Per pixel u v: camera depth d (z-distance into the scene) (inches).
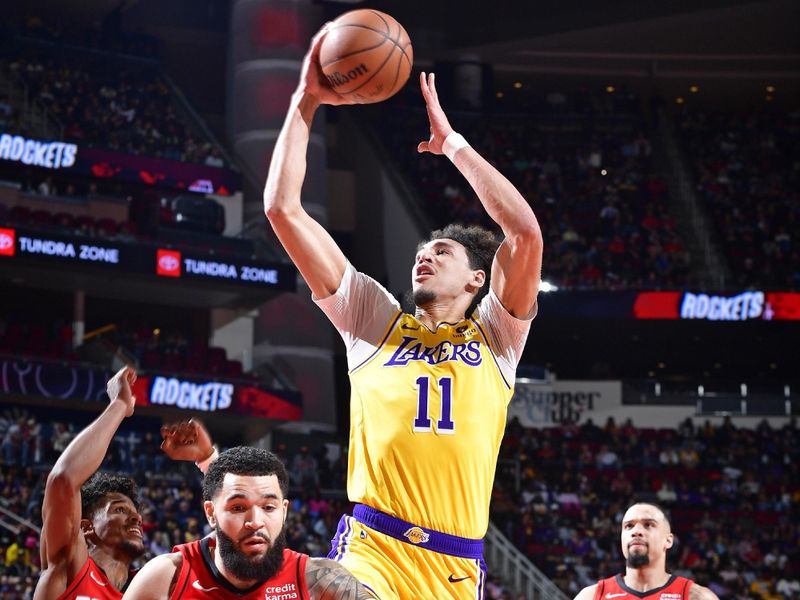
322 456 1148.5
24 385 1010.7
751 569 1104.2
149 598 158.4
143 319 1268.5
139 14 1424.7
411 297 194.1
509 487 1192.2
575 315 1275.8
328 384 1270.9
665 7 1437.0
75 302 1170.6
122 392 200.8
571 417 1325.0
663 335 1318.9
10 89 1221.7
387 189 1450.5
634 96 1566.2
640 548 293.0
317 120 1322.6
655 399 1328.7
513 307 178.7
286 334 1255.5
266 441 1213.1
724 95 1635.1
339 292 178.5
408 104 1531.7
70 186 1152.8
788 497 1211.9
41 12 1386.6
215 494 156.3
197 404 1091.3
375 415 173.6
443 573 169.3
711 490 1216.2
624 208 1440.7
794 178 1505.9
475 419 173.2
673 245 1398.9
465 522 171.8
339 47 174.9
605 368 1401.3
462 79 1528.1
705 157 1531.7
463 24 1519.4
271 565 156.3
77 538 202.4
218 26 1446.9
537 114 1535.4
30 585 757.9
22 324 1098.1
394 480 170.6
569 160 1496.1
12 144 1097.4
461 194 1455.5
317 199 1305.4
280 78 1339.8
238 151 1333.7
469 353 176.6
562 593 1007.6
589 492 1189.1
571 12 1473.9
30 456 973.8
